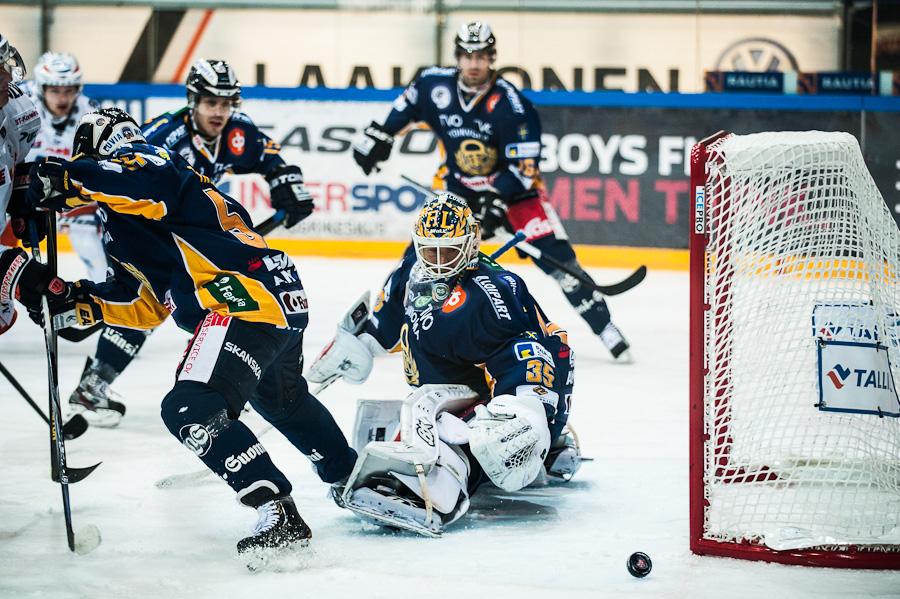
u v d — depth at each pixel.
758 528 6.20
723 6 27.58
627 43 27.94
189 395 5.78
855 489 6.25
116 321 6.50
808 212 6.31
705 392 6.08
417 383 7.30
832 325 6.26
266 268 6.19
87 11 27.94
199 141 10.87
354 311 7.50
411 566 5.71
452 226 6.74
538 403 6.63
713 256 6.11
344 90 23.23
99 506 7.01
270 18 28.19
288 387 6.58
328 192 23.50
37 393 11.30
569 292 14.25
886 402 6.24
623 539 6.32
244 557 5.70
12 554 5.90
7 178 6.89
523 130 14.25
